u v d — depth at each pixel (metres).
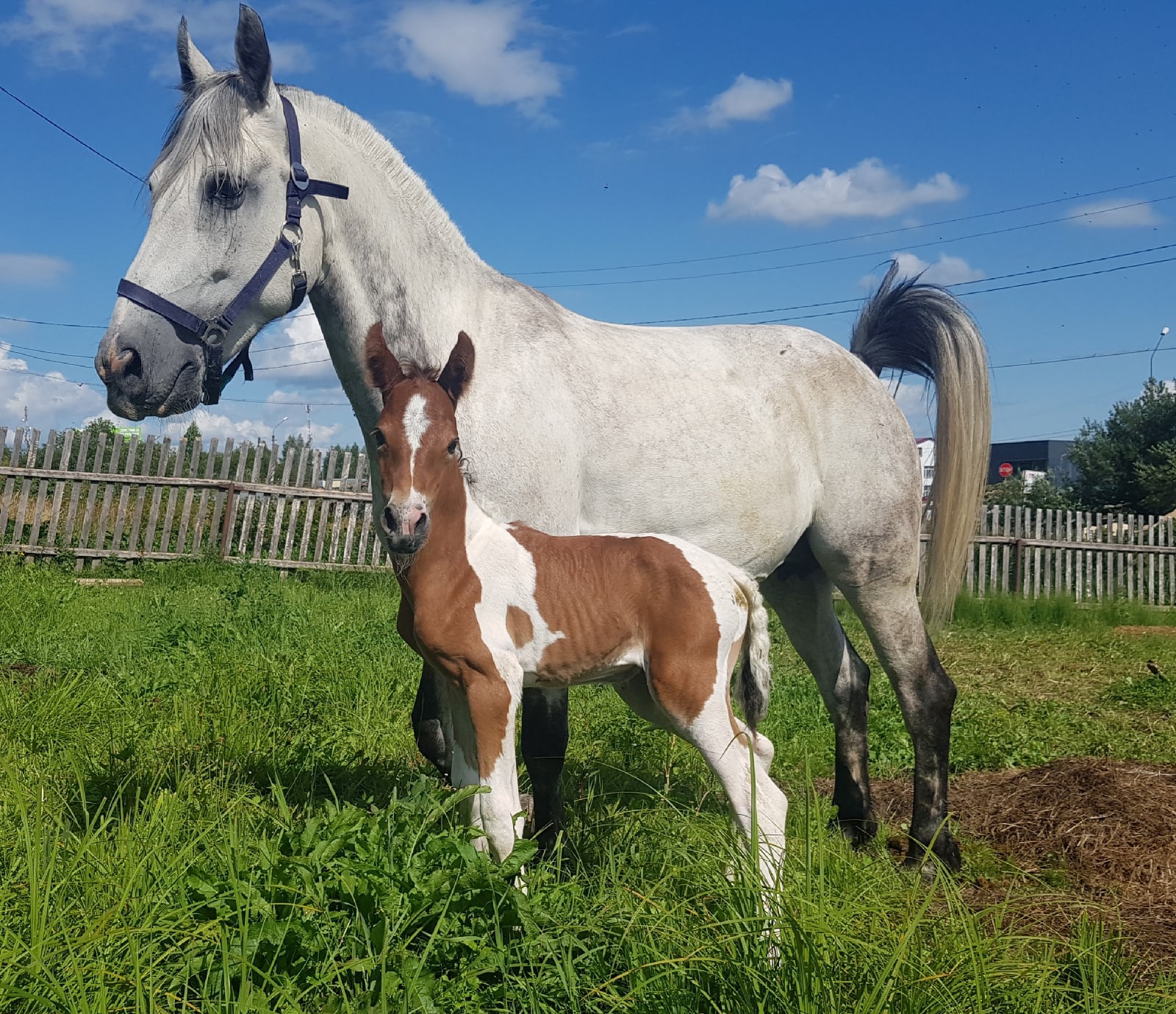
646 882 3.03
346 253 3.67
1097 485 29.62
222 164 3.44
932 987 2.33
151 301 3.44
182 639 6.77
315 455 13.46
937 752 4.35
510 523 3.49
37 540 12.90
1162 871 3.88
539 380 3.72
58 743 4.44
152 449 13.29
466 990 2.33
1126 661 9.91
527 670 3.27
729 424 4.02
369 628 7.89
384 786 4.36
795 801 4.55
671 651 3.20
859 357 5.10
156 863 2.77
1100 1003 2.52
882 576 4.45
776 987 2.30
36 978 2.17
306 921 2.37
